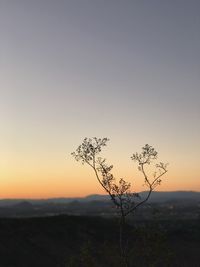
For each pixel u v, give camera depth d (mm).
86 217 62125
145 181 18375
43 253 44531
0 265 38438
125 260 18797
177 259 39219
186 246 55844
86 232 55188
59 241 50000
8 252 41844
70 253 46031
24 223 52812
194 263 41719
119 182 18438
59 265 41031
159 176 18391
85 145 18406
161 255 18734
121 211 18531
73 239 51812
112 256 19141
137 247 19016
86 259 18812
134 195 18500
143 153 18359
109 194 18391
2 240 44531
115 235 57281
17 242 45469
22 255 42219
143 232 18844
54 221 56125
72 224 56406
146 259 18922
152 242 18609
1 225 49438
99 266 19000
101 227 58750
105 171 18359
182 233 66312
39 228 52344
